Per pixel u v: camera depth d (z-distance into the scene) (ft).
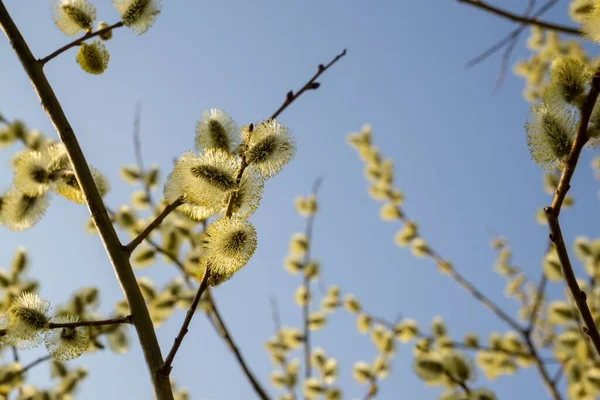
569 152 1.73
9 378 2.45
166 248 2.71
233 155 1.91
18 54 1.91
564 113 1.73
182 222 2.71
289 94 2.04
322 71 2.07
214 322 2.49
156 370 1.74
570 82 1.72
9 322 1.86
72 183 2.00
